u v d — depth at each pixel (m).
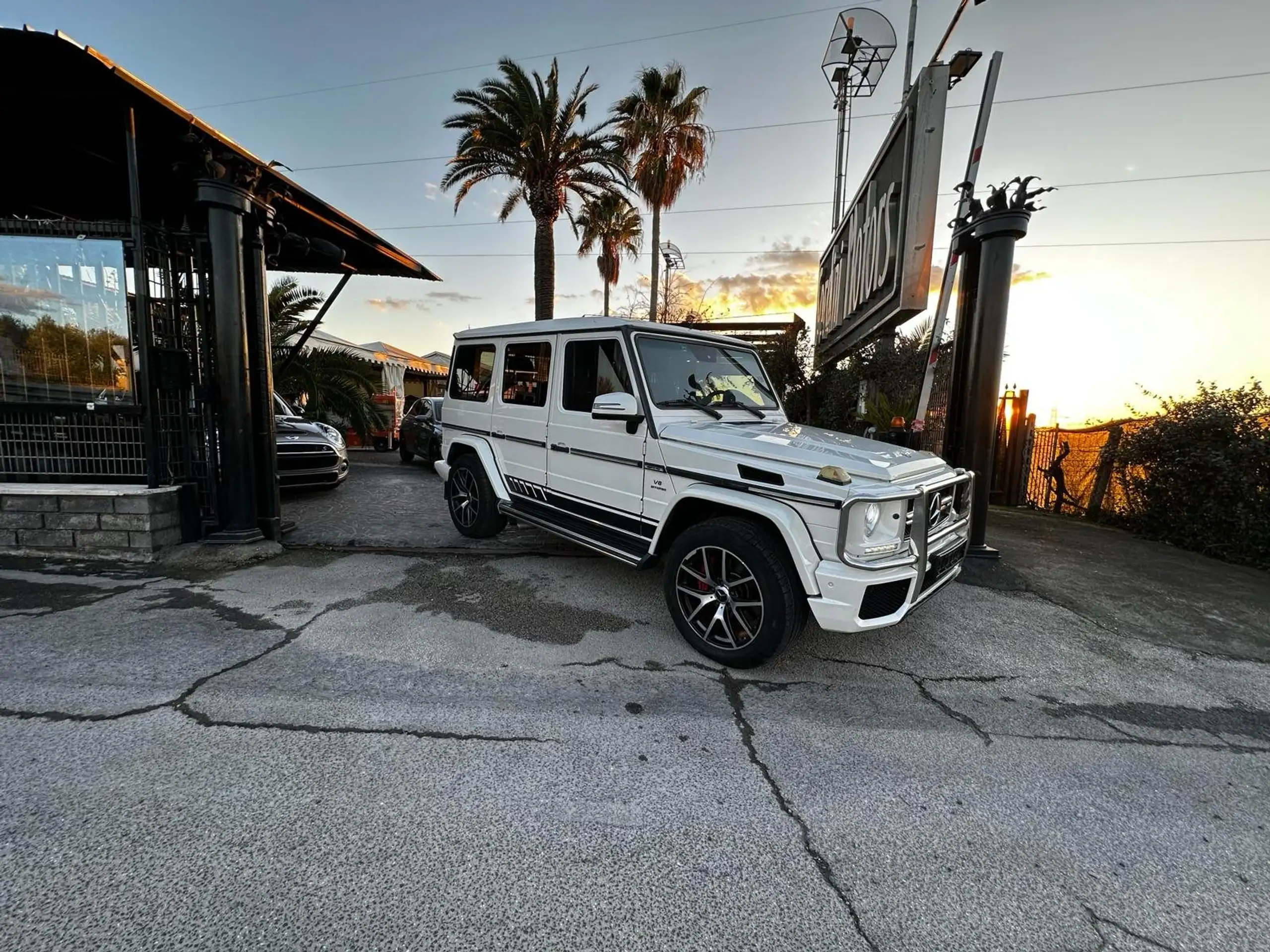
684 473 3.59
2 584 4.41
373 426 16.16
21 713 2.72
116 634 3.60
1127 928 1.79
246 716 2.75
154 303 4.99
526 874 1.90
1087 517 8.38
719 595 3.38
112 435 5.02
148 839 1.98
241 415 5.16
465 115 15.12
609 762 2.50
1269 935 1.78
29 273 4.77
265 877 1.84
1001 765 2.61
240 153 4.87
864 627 2.92
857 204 9.98
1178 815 2.32
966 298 6.24
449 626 3.88
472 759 2.49
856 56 13.19
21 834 1.98
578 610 4.20
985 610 4.53
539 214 15.93
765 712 2.96
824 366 13.67
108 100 4.41
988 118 5.86
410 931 1.68
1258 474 6.27
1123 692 3.33
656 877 1.91
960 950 1.69
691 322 22.50
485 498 5.60
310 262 7.92
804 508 3.02
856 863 2.01
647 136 18.64
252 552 5.19
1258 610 4.73
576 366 4.48
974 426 5.66
